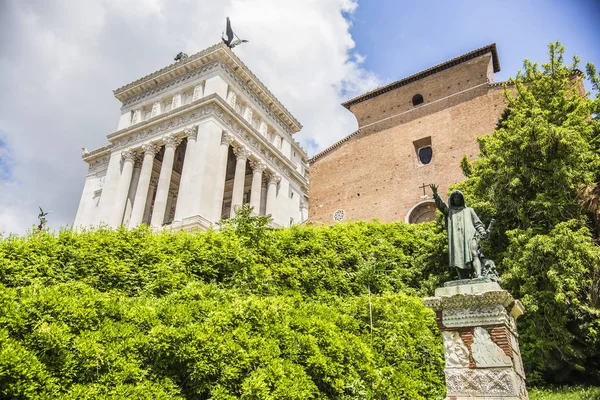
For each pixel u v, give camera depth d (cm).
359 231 2217
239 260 1458
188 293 1071
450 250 970
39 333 723
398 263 2059
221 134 4116
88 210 4703
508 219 1841
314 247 1798
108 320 857
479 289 884
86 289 945
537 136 1708
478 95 3347
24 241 1223
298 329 1022
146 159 4259
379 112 3856
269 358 873
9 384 632
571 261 1424
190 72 4522
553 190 1678
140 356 813
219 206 3838
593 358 1508
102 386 726
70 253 1238
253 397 783
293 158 5559
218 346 832
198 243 1498
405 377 1117
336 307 1397
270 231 1852
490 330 842
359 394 966
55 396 672
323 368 938
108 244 1355
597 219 1627
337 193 3738
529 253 1511
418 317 1387
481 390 799
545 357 1486
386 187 3494
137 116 4638
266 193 4809
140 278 1291
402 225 2375
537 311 1495
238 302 1006
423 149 3541
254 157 4547
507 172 1788
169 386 779
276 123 5188
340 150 3919
